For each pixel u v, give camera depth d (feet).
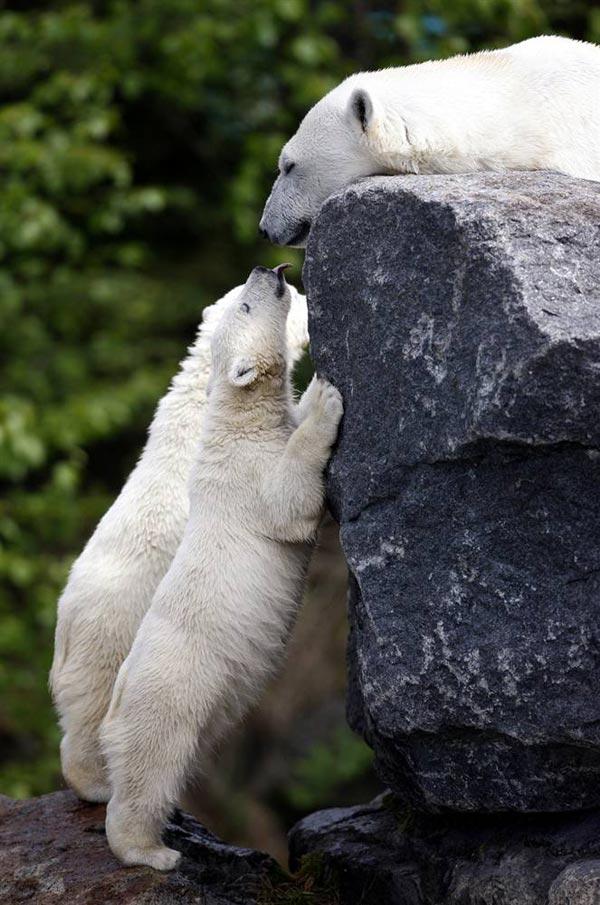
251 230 76.13
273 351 29.04
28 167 73.82
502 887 25.35
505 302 22.99
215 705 28.37
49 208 72.23
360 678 27.32
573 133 31.12
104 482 80.64
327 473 27.17
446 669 24.38
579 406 22.07
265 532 28.12
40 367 76.18
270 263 77.82
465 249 23.91
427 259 24.77
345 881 29.81
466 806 25.72
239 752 68.33
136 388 73.36
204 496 28.68
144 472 32.94
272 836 66.28
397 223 25.41
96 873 28.94
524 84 31.40
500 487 23.71
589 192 25.32
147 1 77.71
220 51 78.69
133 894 27.91
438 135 30.73
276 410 28.94
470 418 23.15
